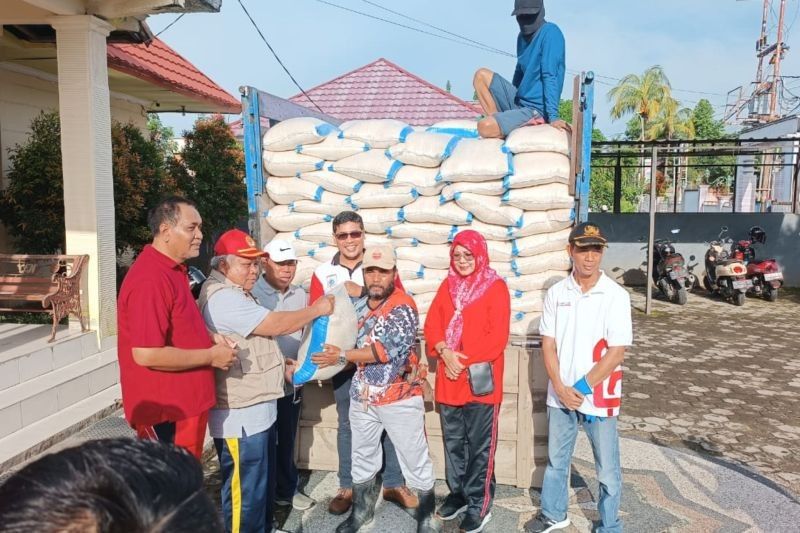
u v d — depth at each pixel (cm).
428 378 370
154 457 71
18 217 663
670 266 1103
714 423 514
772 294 1125
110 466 67
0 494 65
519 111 411
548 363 313
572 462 419
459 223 377
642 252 1308
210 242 1095
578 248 297
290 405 345
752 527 332
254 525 285
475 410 319
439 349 323
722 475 399
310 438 394
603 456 301
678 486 383
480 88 471
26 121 768
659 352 756
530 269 370
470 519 325
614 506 301
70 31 548
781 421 518
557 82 426
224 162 1045
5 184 729
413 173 384
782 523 337
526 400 363
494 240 377
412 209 381
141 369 245
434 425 378
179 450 76
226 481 284
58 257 529
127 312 242
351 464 340
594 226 298
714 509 353
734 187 1705
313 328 303
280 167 399
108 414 468
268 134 403
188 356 245
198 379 254
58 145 659
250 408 277
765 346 788
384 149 394
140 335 236
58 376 475
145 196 783
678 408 551
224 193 1044
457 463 338
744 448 462
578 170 347
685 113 2900
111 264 577
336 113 1484
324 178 392
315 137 392
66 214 558
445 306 327
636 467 411
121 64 775
